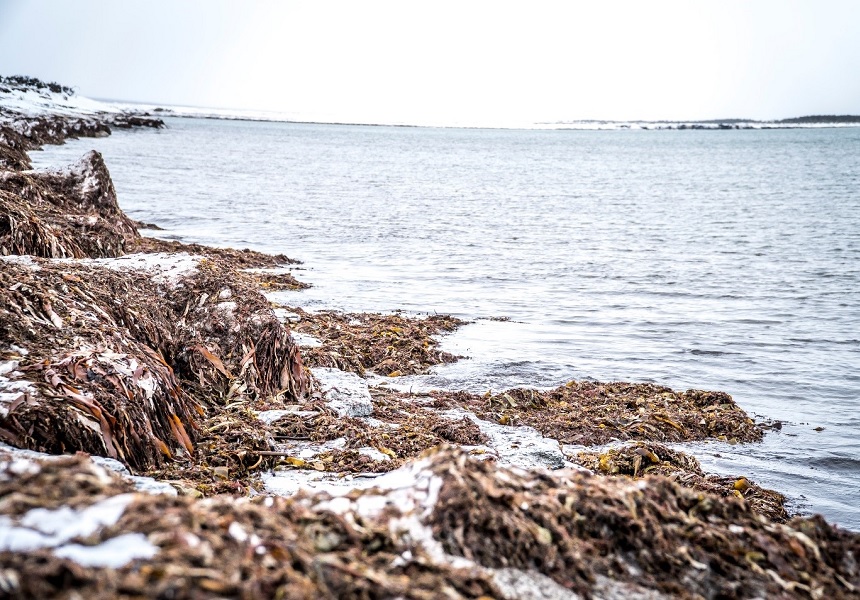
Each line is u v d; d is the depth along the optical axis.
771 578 4.48
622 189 68.75
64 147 64.62
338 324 16.30
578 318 19.41
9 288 8.19
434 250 30.06
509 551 4.07
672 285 24.42
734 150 169.62
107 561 3.00
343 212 42.47
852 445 11.51
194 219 35.50
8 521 3.21
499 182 73.31
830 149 172.75
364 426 9.35
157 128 140.25
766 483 9.98
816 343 17.62
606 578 4.21
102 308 9.02
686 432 11.64
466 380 13.71
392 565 3.77
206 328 10.76
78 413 6.50
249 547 3.41
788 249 33.47
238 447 7.99
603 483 4.88
